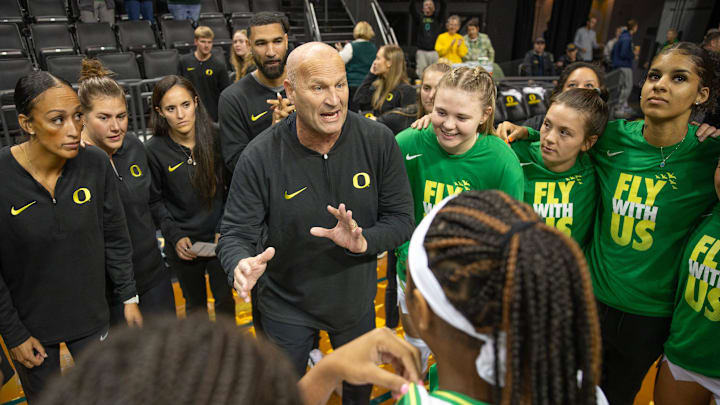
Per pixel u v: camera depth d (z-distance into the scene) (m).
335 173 1.54
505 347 0.61
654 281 1.73
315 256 1.59
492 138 1.88
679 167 1.64
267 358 0.44
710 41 2.58
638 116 8.10
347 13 9.54
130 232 2.11
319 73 1.35
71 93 1.46
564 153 1.76
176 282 3.32
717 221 1.54
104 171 1.72
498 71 7.38
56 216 1.58
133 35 7.16
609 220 1.81
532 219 0.64
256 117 2.39
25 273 1.60
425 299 0.67
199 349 0.41
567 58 9.57
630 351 1.83
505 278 0.59
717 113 1.93
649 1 11.34
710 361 1.56
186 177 2.32
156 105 2.21
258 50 2.29
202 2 8.45
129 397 0.36
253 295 1.99
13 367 2.43
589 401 0.62
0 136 4.95
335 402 2.26
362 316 1.72
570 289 0.60
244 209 1.52
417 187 2.04
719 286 1.50
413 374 0.83
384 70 3.72
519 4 12.04
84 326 1.74
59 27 6.71
